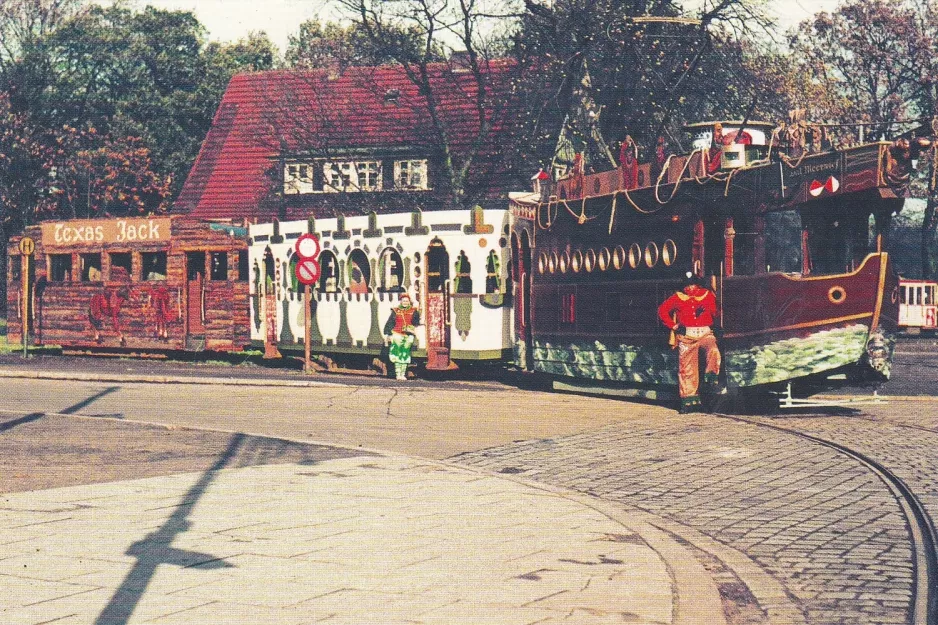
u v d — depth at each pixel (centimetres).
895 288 1653
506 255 2381
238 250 2964
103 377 2430
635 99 3428
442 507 1035
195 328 3019
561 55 3500
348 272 2628
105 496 1084
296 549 854
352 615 672
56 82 7262
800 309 1658
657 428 1636
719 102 3334
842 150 1586
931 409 1877
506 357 2391
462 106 4478
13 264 3459
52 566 797
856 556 854
